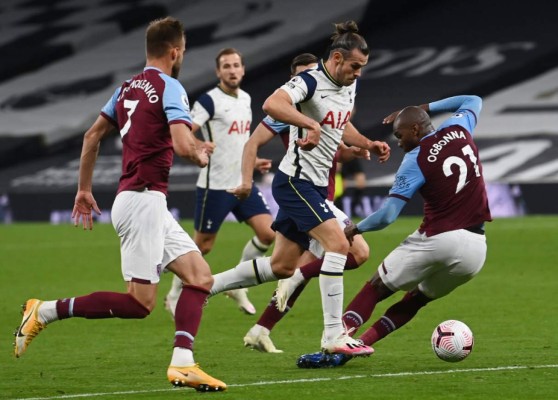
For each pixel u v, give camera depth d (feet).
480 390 69.10
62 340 102.32
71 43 399.44
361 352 79.51
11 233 248.11
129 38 401.49
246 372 79.61
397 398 66.69
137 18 408.67
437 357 85.25
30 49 400.67
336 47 80.48
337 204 215.92
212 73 368.48
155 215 71.82
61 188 317.22
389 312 84.17
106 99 367.45
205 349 94.73
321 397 67.31
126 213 71.82
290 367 82.17
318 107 81.25
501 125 316.60
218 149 124.77
